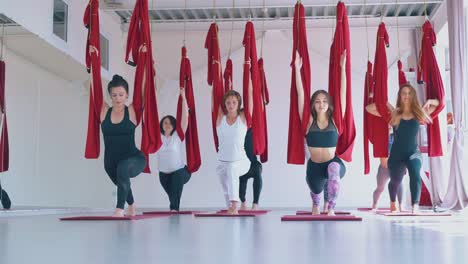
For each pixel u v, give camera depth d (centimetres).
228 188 621
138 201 1198
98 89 566
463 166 877
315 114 542
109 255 216
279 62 1205
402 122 636
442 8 1026
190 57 1220
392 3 1055
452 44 873
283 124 1195
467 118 884
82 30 972
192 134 802
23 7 766
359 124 1184
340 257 209
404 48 1174
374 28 1191
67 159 945
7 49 775
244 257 209
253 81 623
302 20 563
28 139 827
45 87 877
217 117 670
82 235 323
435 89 693
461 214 686
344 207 1059
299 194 1177
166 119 789
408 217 587
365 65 1189
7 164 772
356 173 1177
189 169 807
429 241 279
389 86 1174
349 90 553
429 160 1011
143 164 560
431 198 1024
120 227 404
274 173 1184
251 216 611
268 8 1135
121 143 550
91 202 1043
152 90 588
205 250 235
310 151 542
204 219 543
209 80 735
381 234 327
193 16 1190
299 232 345
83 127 1002
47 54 850
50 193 891
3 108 766
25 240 289
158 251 231
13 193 788
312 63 1199
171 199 793
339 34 555
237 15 1191
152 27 1207
